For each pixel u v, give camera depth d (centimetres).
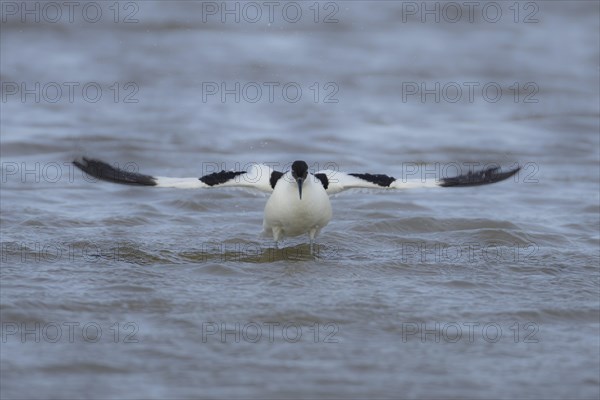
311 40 3634
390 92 3002
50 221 1711
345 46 3572
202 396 991
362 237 1659
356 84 3077
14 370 1047
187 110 2730
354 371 1064
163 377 1038
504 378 1055
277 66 3266
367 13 4053
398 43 3634
